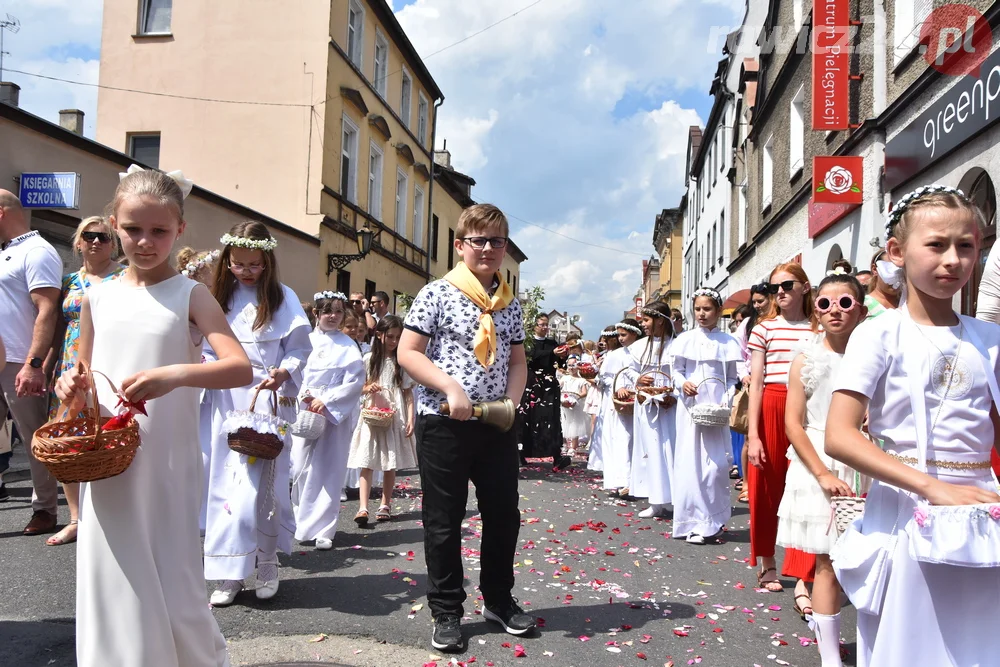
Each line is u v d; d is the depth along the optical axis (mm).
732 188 24203
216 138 17750
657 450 6855
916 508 1936
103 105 18031
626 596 4375
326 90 17609
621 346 9383
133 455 2318
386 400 6363
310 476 5391
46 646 3332
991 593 1936
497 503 3709
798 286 4703
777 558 5414
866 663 2264
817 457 3402
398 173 24781
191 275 4574
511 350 3795
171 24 18000
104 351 2484
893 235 2219
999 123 7160
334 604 4082
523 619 3705
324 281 18000
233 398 4211
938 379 2076
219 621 3766
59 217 9617
